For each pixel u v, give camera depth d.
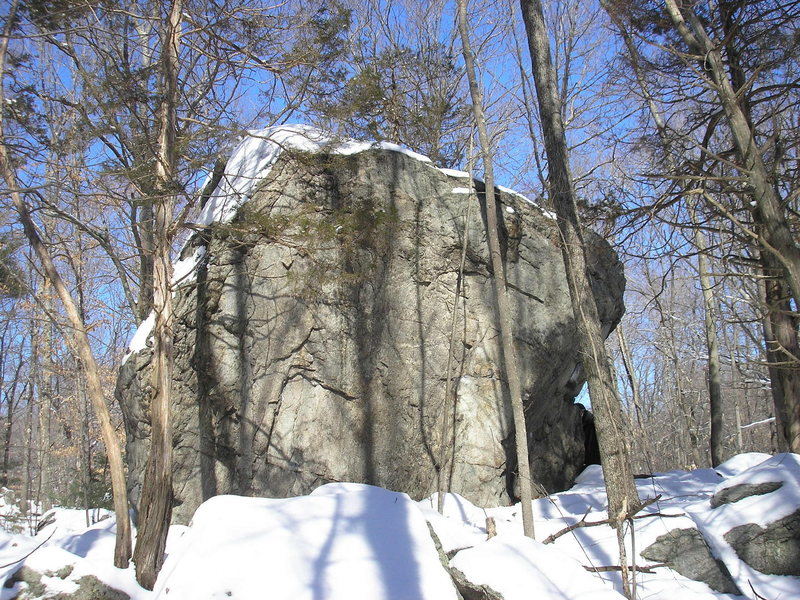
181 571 4.64
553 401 11.55
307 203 9.41
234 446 9.04
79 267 14.44
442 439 9.38
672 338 20.67
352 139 10.65
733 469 11.62
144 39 10.80
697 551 6.56
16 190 6.91
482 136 8.81
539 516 9.00
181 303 9.65
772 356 10.28
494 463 9.83
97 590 4.84
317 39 8.80
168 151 7.53
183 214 7.99
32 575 4.84
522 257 11.10
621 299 12.52
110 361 20.59
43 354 17.72
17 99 8.23
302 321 9.39
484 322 10.39
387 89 14.34
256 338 9.29
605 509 8.90
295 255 9.56
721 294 15.98
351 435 9.21
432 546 4.91
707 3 8.34
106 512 15.30
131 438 10.01
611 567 6.29
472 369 10.18
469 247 10.58
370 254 9.90
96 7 8.03
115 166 8.31
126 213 12.60
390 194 10.29
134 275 16.25
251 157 10.18
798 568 6.33
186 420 9.27
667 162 9.04
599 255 11.51
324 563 4.51
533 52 9.57
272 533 4.81
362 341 9.59
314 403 9.21
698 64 7.71
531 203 11.58
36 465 22.72
